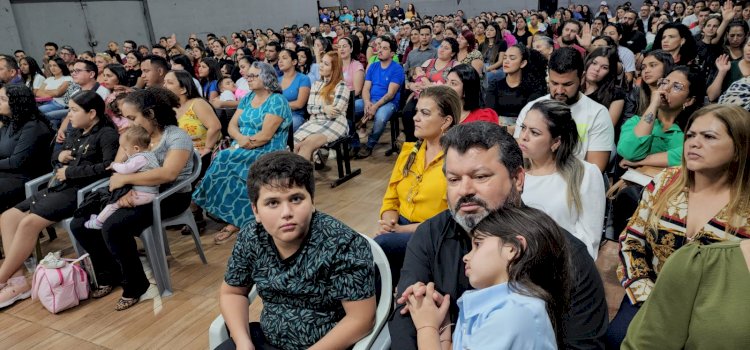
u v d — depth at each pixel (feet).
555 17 37.29
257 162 4.50
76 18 32.91
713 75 13.01
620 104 9.12
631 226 5.50
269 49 21.49
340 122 14.28
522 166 4.13
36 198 9.65
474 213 4.01
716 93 12.10
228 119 14.19
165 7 37.86
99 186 9.52
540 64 11.50
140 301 8.84
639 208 5.45
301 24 50.98
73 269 8.75
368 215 12.01
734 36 13.56
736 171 4.58
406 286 4.33
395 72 16.79
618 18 35.86
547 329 2.96
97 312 8.60
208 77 18.85
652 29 25.67
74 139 9.94
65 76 19.45
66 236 11.93
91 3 33.60
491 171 3.94
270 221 4.41
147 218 8.66
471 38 19.72
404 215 7.17
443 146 4.27
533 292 3.02
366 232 11.10
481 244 3.24
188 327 8.05
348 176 14.60
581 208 5.70
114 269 9.25
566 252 3.26
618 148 7.88
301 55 20.30
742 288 2.82
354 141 16.55
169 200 9.17
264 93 11.71
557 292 3.23
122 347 7.63
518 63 11.33
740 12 20.59
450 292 4.25
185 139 9.15
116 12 35.22
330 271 4.57
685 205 4.96
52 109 18.67
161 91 9.18
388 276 5.12
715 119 4.51
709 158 4.58
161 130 9.18
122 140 8.81
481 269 3.19
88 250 9.04
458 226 4.40
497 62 19.44
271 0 46.83
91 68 15.60
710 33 16.24
